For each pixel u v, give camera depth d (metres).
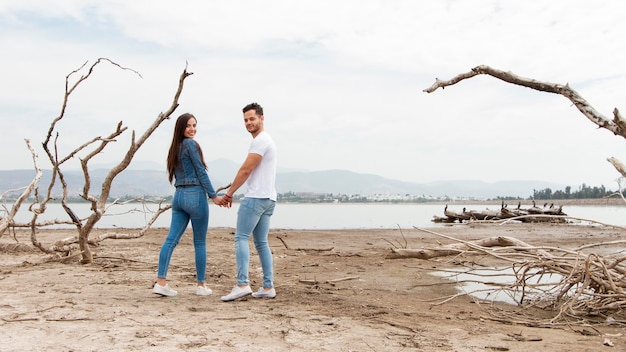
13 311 4.28
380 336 3.76
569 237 15.04
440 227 21.78
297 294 5.57
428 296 5.89
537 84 5.77
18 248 9.52
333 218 38.66
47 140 6.98
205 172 5.16
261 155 5.11
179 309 4.54
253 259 9.07
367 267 8.21
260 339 3.57
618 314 5.07
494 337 3.85
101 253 9.34
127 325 3.88
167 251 5.18
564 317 4.69
